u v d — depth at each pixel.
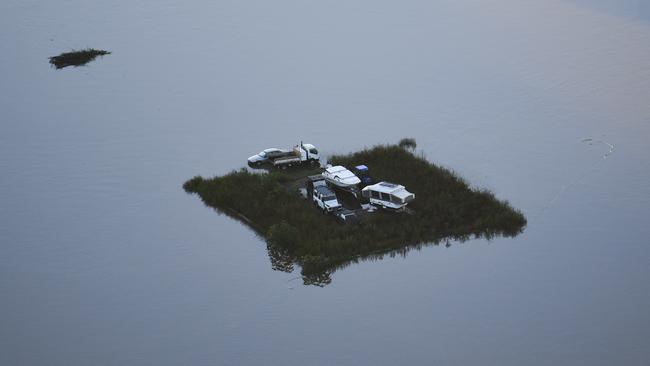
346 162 90.94
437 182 86.44
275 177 86.56
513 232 78.19
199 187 87.69
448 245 76.50
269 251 76.12
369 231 77.69
